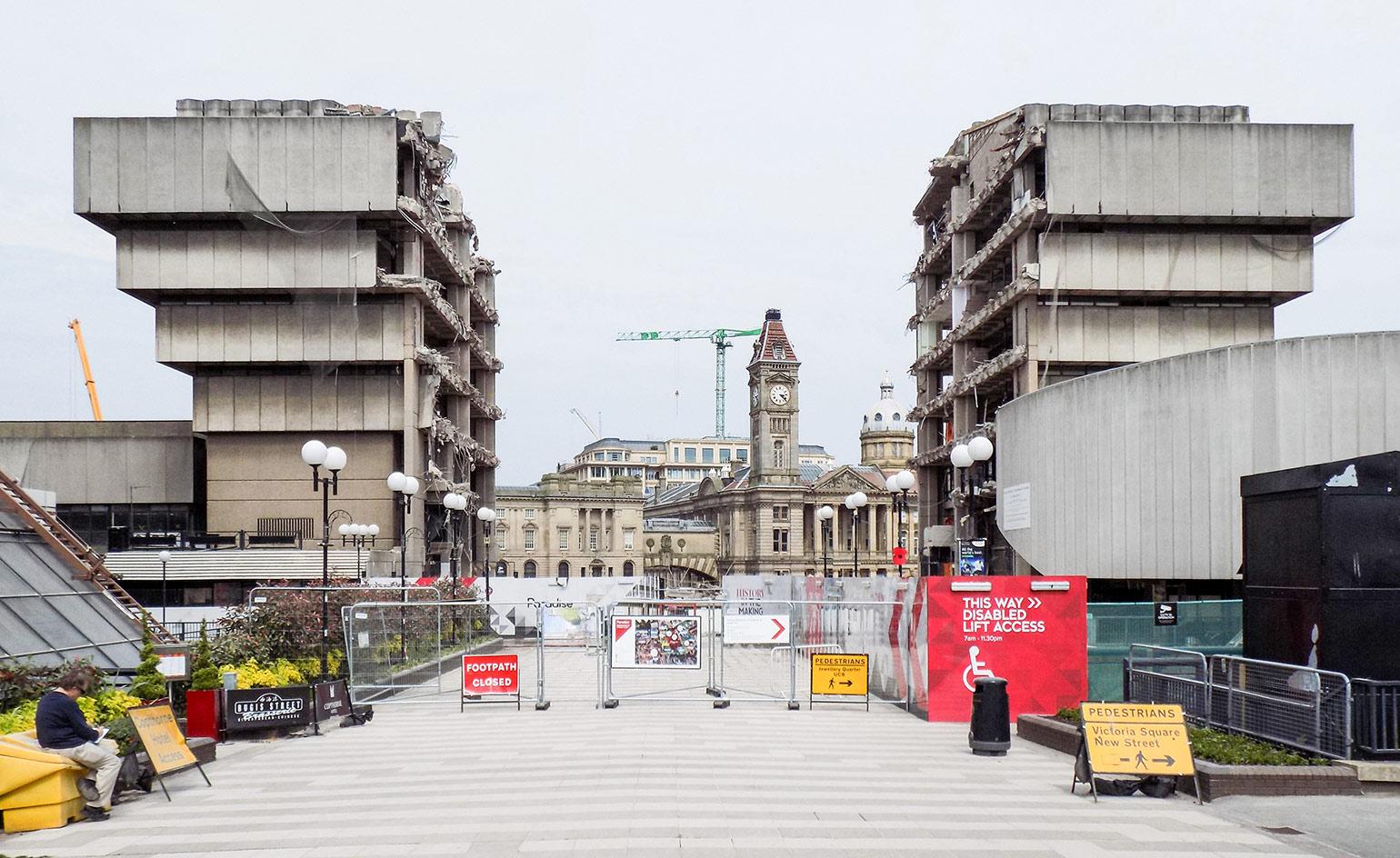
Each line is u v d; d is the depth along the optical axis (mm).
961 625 21234
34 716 15250
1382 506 14938
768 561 140625
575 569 123188
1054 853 10523
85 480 64750
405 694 26203
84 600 23891
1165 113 57188
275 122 55750
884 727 20312
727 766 15516
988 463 58781
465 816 12211
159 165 55594
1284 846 10883
